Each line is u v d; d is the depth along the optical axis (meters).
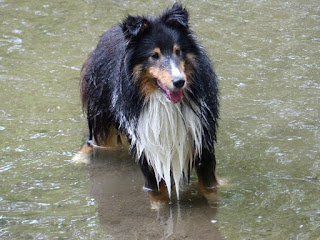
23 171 9.61
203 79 8.35
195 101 8.35
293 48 13.63
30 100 11.82
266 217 8.14
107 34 9.79
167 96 8.02
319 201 8.41
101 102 9.70
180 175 8.77
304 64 12.79
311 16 15.48
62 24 15.69
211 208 8.52
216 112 8.75
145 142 8.54
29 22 15.84
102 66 9.50
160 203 8.75
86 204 8.74
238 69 12.68
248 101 11.40
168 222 8.22
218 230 7.94
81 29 15.34
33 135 10.66
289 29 14.73
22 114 11.33
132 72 8.21
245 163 9.58
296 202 8.44
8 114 11.31
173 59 7.94
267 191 8.79
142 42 8.09
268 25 15.02
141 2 17.03
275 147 9.91
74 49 14.14
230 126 10.60
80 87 10.98
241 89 11.84
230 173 9.35
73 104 11.67
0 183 9.25
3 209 8.57
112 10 16.56
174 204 8.70
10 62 13.49
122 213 8.50
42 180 9.38
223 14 15.86
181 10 8.20
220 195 8.81
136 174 9.66
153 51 8.02
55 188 9.16
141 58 8.12
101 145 10.36
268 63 12.93
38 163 9.84
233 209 8.43
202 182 9.00
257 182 9.05
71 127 10.92
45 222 8.26
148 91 8.27
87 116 10.38
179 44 8.06
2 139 10.50
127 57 8.17
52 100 11.82
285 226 7.88
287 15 15.62
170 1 17.02
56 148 10.28
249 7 16.31
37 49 14.19
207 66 8.43
